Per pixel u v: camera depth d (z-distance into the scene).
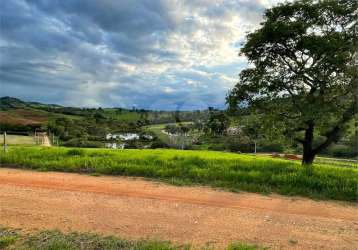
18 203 7.72
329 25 14.83
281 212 7.76
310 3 14.66
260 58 15.68
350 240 6.18
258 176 10.85
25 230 6.09
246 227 6.60
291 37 14.52
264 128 16.00
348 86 13.81
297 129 15.11
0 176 10.79
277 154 44.50
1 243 5.43
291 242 5.96
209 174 11.16
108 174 11.69
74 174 11.59
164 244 5.46
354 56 13.73
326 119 13.99
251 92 15.44
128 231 6.16
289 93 14.84
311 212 7.91
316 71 13.87
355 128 14.56
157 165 12.77
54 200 8.04
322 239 6.18
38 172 11.77
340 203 8.96
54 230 6.10
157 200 8.30
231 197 8.94
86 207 7.55
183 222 6.73
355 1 14.32
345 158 46.91
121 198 8.39
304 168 12.10
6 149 16.33
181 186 10.05
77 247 5.38
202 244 5.66
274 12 15.13
